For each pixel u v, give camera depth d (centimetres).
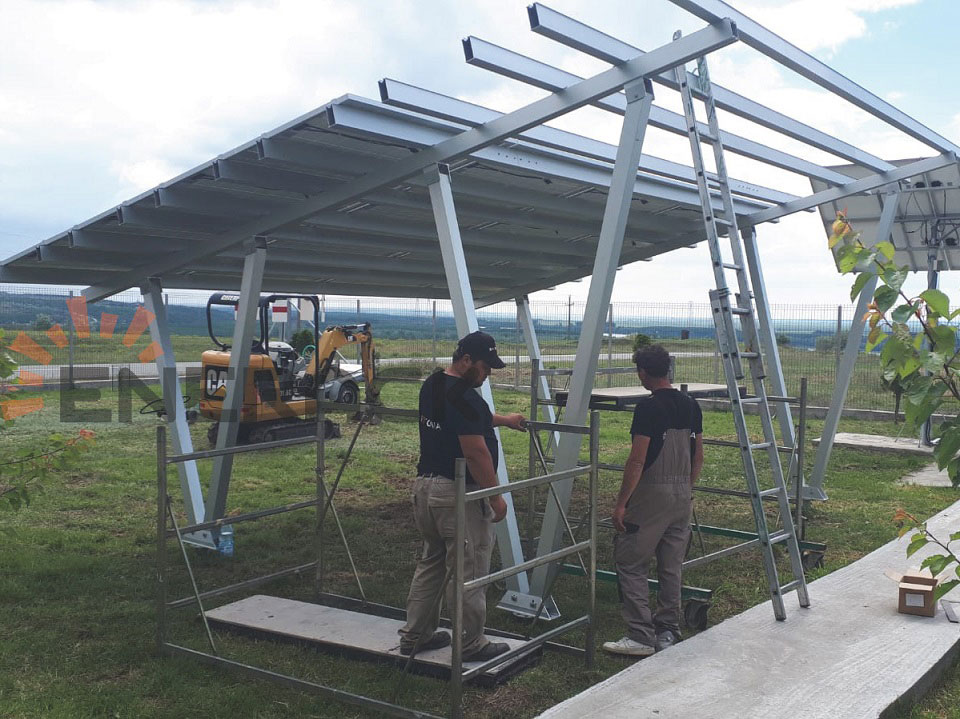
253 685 431
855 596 550
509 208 789
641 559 480
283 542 731
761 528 508
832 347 1806
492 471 410
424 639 407
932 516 771
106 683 432
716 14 444
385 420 1617
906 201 1014
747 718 371
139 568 646
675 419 478
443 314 2338
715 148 550
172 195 612
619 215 484
